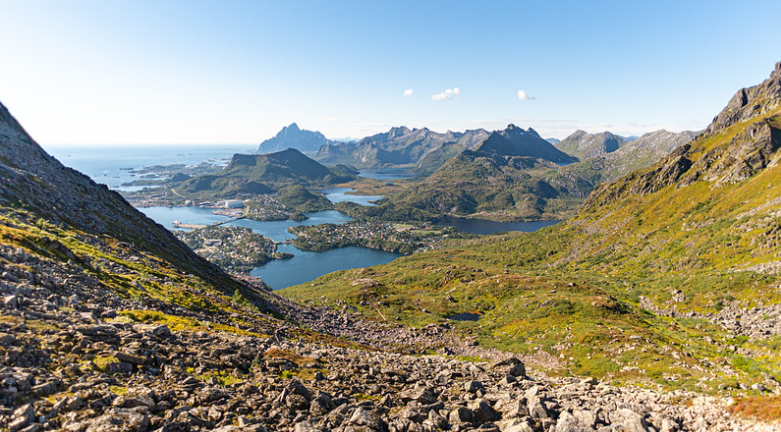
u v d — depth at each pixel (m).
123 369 25.20
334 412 24.55
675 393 33.34
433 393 32.19
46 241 56.16
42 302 32.59
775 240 155.12
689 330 118.25
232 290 116.06
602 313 129.88
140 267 81.19
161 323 41.81
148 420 19.58
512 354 104.31
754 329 106.62
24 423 16.52
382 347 109.56
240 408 23.53
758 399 25.16
